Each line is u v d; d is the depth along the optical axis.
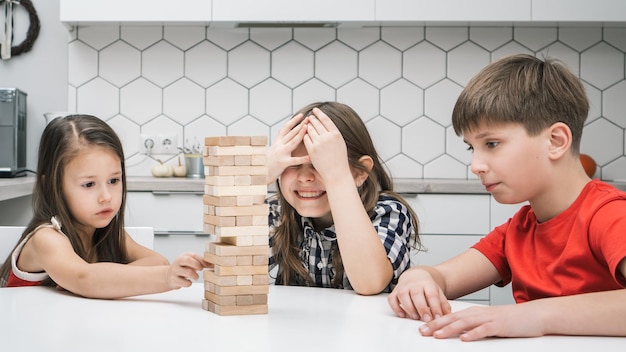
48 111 3.14
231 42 3.15
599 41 3.18
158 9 2.85
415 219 1.53
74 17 2.83
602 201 1.00
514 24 3.07
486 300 2.69
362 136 1.48
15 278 1.26
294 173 1.28
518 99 1.01
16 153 2.85
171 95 3.14
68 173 1.29
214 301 0.91
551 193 1.08
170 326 0.82
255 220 0.90
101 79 3.12
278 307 0.96
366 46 3.17
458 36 3.17
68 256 1.12
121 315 0.89
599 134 3.19
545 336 0.80
